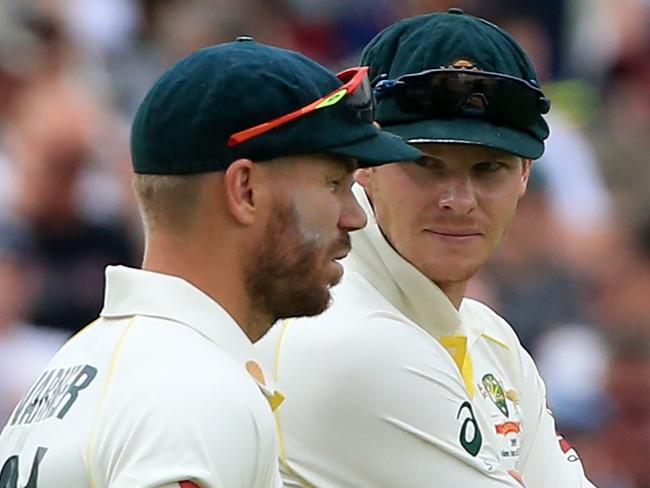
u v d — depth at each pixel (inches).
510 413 539.5
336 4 1620.3
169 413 384.5
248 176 413.7
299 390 479.2
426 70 494.9
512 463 531.8
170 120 413.7
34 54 1307.8
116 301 423.5
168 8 1466.5
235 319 420.8
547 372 1154.7
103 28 1382.9
